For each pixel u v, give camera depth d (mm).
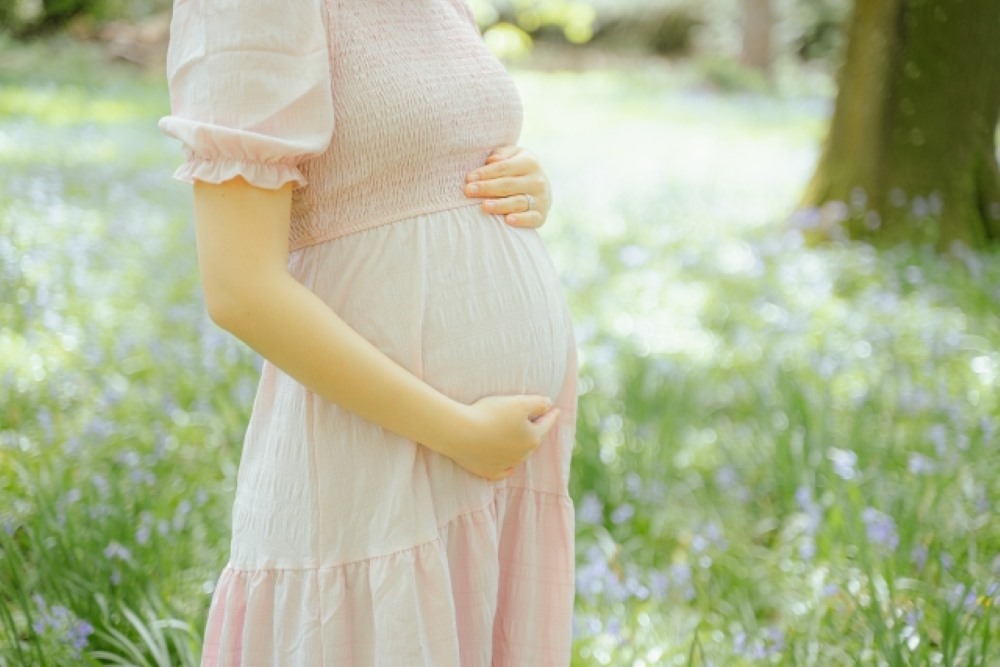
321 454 1643
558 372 1862
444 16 1695
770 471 3781
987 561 3102
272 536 1683
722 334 5410
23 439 3439
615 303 5879
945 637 2496
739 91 21594
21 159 9055
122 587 2707
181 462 3551
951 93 6621
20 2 15469
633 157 12367
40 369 4184
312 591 1649
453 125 1648
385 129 1593
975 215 6699
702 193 9570
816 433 3822
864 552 2939
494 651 1949
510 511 1912
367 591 1646
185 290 5527
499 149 1772
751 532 3549
